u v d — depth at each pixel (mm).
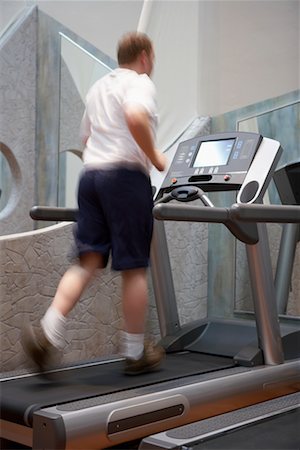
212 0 3977
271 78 3914
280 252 3299
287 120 3430
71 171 3975
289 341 2871
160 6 3842
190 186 2854
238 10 4031
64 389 2256
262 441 1880
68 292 2234
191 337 3162
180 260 3727
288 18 3941
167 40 3842
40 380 2398
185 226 3750
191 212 2174
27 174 3461
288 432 1973
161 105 3797
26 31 3443
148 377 2461
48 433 1896
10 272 2799
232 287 3729
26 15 3463
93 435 1966
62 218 2590
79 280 2281
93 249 2330
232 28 4023
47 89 3551
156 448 1828
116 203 2279
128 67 2498
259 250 2697
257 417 2139
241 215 2121
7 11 3566
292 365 2766
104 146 2338
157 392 2215
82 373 2527
